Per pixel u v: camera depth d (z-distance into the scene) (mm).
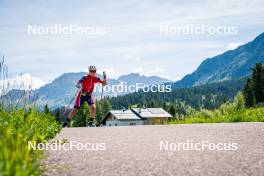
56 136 8367
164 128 10648
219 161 4969
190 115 20094
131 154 5617
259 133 8125
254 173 4242
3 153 3752
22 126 6961
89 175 4293
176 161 5027
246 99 93750
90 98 12078
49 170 4520
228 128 9773
